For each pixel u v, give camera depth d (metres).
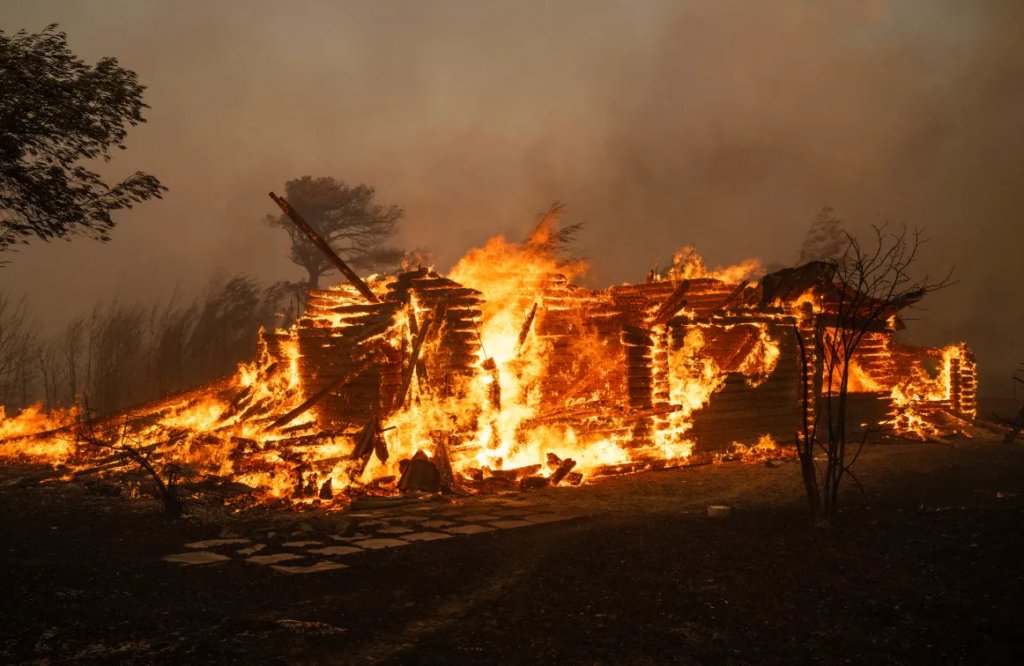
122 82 13.85
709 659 6.52
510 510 12.73
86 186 13.98
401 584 8.48
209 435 16.36
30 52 13.23
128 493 13.61
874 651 6.66
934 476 15.41
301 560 9.41
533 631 7.11
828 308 21.62
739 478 15.78
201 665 6.20
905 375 25.05
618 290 23.17
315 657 6.44
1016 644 6.73
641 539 10.37
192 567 8.98
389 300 17.64
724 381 19.75
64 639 6.66
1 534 10.47
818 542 10.02
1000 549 9.45
